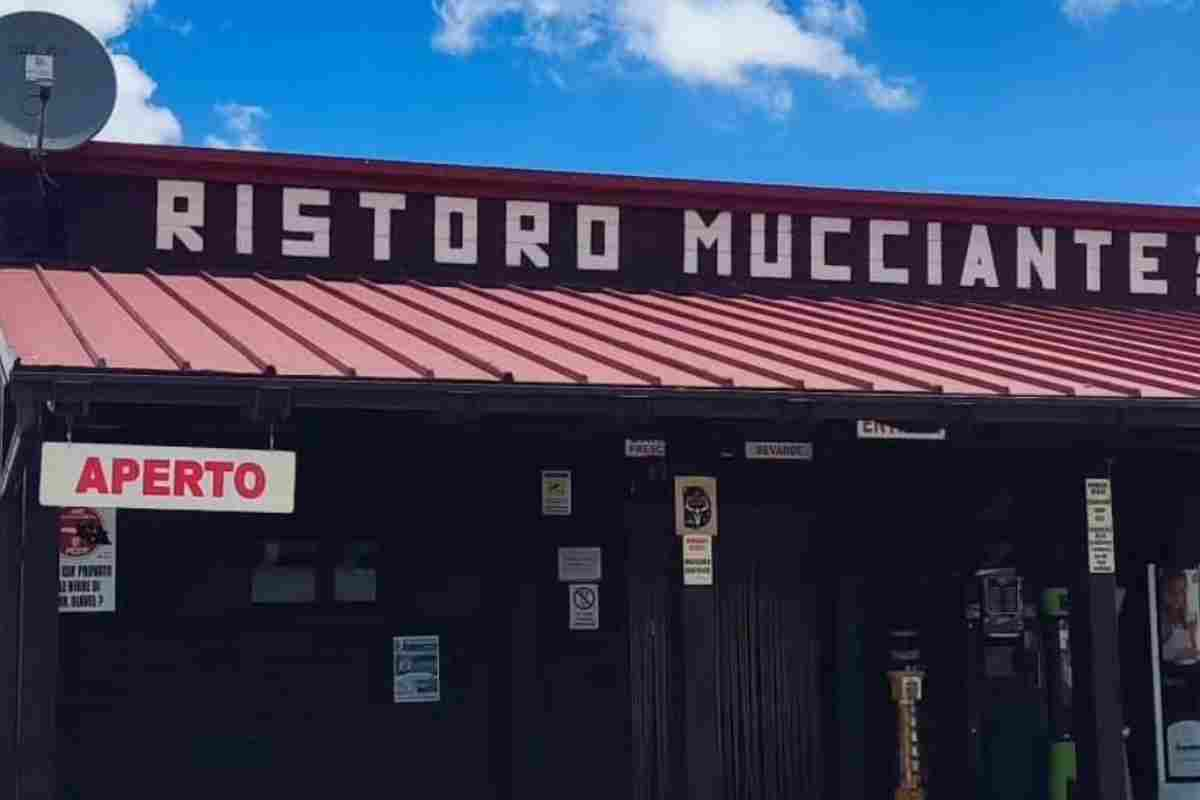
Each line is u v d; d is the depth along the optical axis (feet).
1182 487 35.45
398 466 32.32
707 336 31.40
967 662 35.14
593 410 24.64
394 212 36.99
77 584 30.09
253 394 22.95
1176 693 35.45
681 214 38.83
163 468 22.38
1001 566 35.19
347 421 26.45
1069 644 33.76
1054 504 32.04
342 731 31.60
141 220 35.42
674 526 30.12
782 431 28.68
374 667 31.94
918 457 33.30
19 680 23.49
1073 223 41.42
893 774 34.47
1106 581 29.99
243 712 31.01
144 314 28.58
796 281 39.45
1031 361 30.99
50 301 29.48
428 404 23.88
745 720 34.17
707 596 28.68
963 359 30.68
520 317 32.01
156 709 30.48
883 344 32.14
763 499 34.55
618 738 33.12
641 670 33.42
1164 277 41.96
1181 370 31.01
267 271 35.99
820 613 34.83
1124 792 29.40
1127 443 30.37
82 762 29.91
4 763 23.85
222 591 31.07
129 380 22.31
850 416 25.84
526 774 32.27
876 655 34.91
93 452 22.06
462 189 37.37
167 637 30.66
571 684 32.96
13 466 23.36
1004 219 40.93
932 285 40.32
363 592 31.99
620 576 33.45
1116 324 37.70
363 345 26.68
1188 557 35.35
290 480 22.91
